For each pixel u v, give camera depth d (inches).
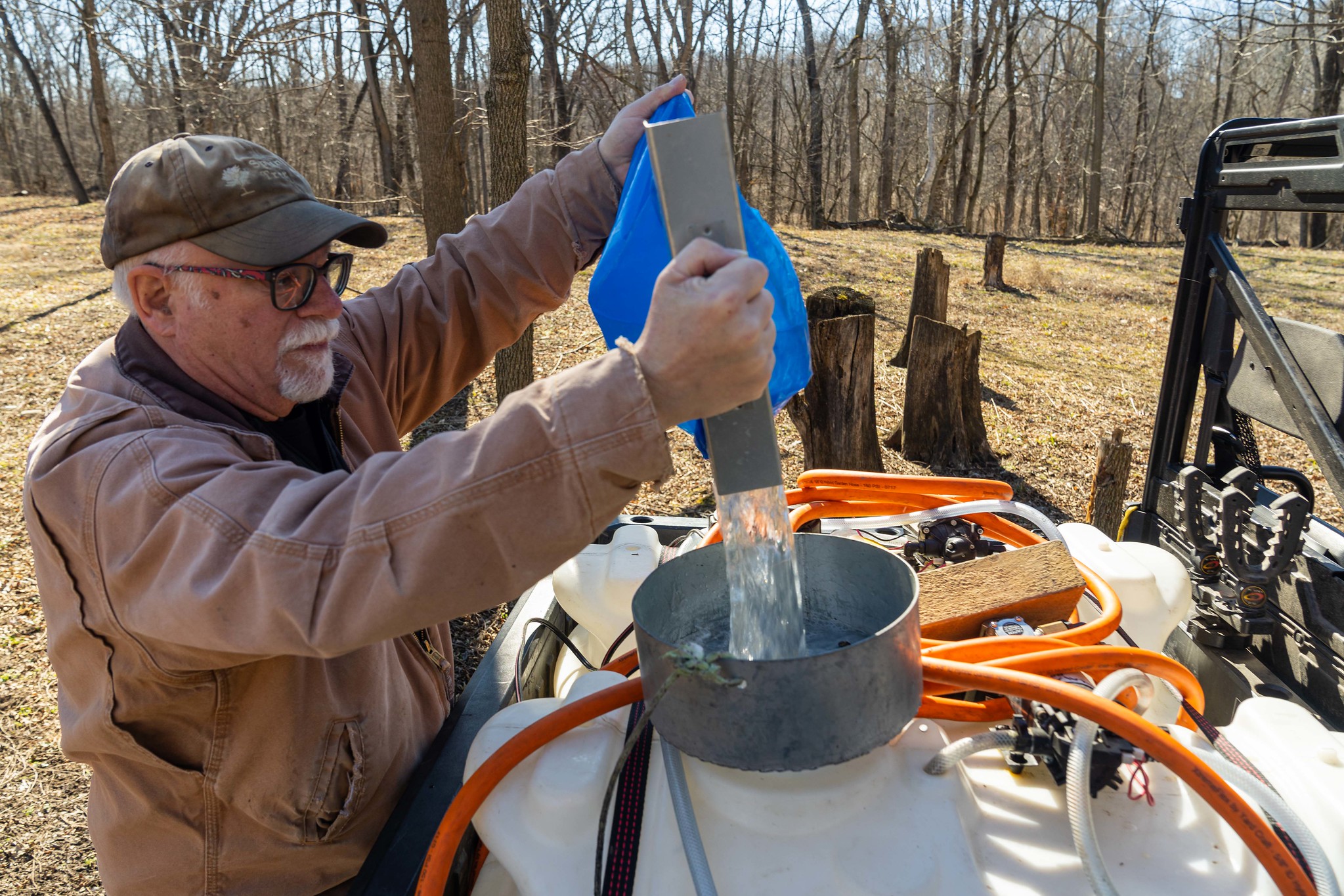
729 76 949.8
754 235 49.8
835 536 55.1
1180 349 84.1
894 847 44.8
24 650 155.1
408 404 78.8
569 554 38.4
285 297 54.0
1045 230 1520.7
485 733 56.3
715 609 55.9
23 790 120.7
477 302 76.6
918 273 313.4
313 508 40.7
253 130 816.3
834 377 188.5
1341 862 43.6
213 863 56.3
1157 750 42.1
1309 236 864.3
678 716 42.6
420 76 211.6
